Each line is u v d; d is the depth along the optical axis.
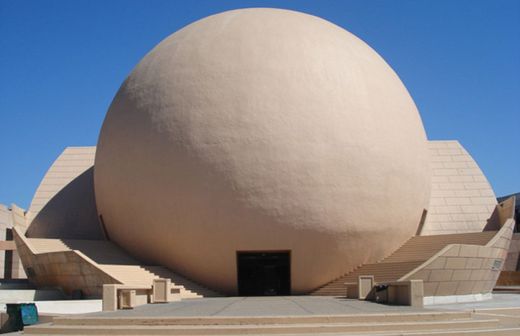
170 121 24.36
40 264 23.44
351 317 12.93
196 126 23.94
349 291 21.28
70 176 32.78
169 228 23.94
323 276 23.98
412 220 25.83
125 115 25.81
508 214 28.89
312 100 24.06
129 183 24.94
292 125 23.62
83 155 33.72
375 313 13.46
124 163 25.23
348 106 24.44
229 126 23.69
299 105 23.91
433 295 21.25
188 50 25.69
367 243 24.23
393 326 12.47
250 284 25.50
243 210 23.22
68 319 13.09
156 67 26.06
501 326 13.28
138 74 26.70
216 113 23.92
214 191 23.41
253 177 23.28
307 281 23.83
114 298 16.45
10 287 26.23
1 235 35.59
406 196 25.30
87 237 30.59
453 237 24.94
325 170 23.52
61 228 30.94
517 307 18.73
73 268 22.03
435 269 21.00
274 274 25.52
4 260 36.38
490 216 30.42
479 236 24.42
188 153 23.78
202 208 23.47
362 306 16.61
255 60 24.67
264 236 23.27
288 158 23.36
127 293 17.08
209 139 23.70
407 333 11.70
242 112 23.80
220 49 25.19
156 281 19.42
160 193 24.06
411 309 15.24
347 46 26.36
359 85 25.09
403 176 25.19
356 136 24.14
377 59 27.47
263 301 19.64
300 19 27.06
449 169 32.00
